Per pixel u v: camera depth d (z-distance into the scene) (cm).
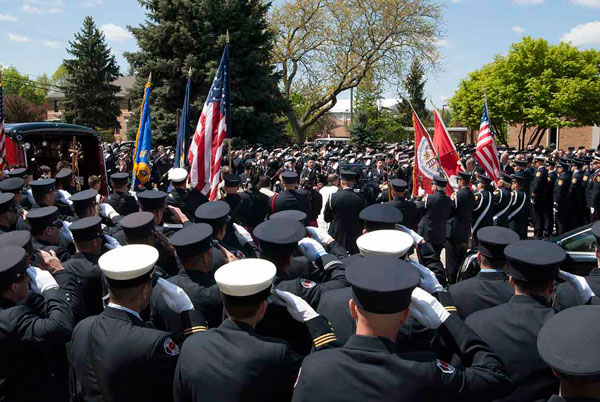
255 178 766
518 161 1317
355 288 202
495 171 997
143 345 256
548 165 1459
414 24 3136
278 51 3394
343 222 704
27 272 306
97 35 4541
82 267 383
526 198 916
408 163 1590
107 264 267
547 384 256
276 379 233
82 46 4522
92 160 1338
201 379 235
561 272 298
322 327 250
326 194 920
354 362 201
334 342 246
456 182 927
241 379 230
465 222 801
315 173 1464
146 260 272
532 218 1286
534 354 259
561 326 172
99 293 386
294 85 3522
